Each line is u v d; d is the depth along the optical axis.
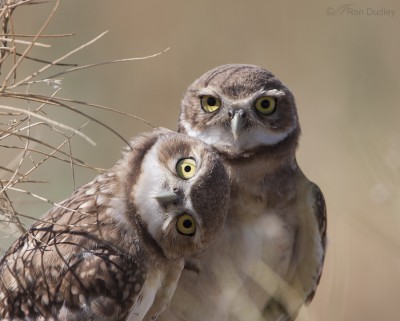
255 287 12.59
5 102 16.92
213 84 12.70
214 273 12.35
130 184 11.33
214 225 11.16
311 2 26.45
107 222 11.26
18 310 10.96
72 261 11.05
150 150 11.38
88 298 11.00
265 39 26.16
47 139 19.64
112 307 11.06
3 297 11.02
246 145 12.49
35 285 10.98
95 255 11.11
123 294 11.10
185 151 11.23
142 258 11.23
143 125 24.41
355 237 18.80
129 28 25.53
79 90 24.55
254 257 12.48
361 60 26.00
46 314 10.93
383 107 25.30
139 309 11.28
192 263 12.30
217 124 12.55
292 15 26.41
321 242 13.07
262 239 12.50
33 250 11.14
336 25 26.36
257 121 12.54
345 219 13.60
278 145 12.62
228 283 12.38
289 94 12.83
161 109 24.88
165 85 25.25
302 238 12.83
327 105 23.97
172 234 11.19
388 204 13.93
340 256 12.28
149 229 11.23
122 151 11.71
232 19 26.22
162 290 11.53
